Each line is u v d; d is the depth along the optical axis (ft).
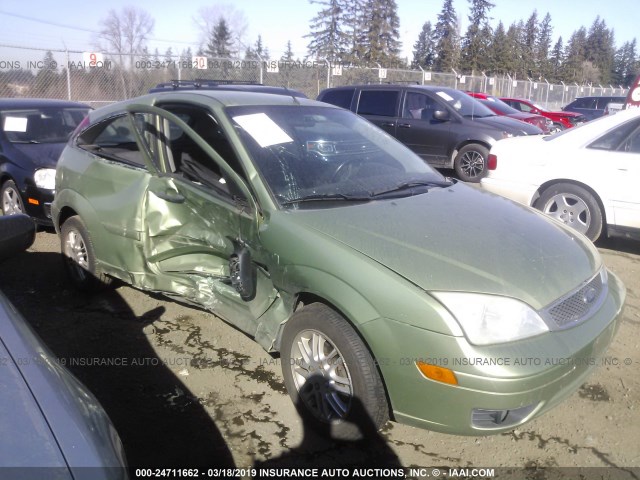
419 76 77.46
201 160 12.40
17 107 23.13
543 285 8.63
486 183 21.31
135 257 12.55
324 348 9.27
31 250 18.94
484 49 184.44
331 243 9.06
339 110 13.96
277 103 12.83
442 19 180.86
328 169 11.43
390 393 8.40
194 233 11.70
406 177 12.28
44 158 20.44
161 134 12.53
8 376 5.49
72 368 11.46
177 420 9.86
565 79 232.73
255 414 10.04
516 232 10.00
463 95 36.58
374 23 151.94
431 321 7.91
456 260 8.71
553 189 19.67
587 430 9.64
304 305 9.96
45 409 5.24
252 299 10.53
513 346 7.91
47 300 14.76
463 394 7.82
